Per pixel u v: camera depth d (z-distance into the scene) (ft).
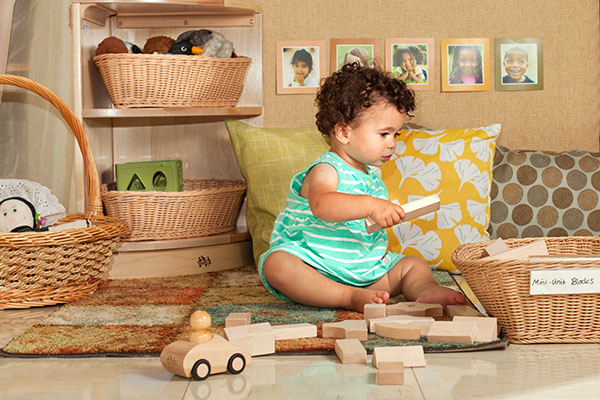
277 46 7.22
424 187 6.08
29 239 4.77
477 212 6.06
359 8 7.18
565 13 7.17
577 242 4.82
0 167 6.73
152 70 6.15
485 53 7.20
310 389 3.23
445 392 3.18
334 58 7.21
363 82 4.82
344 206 4.47
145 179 6.40
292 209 5.17
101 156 6.99
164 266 6.17
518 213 6.37
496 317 4.01
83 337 4.06
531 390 3.19
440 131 6.37
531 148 7.29
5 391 3.27
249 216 6.56
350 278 4.95
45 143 6.73
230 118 7.32
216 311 4.69
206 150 7.40
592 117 7.24
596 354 3.72
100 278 5.56
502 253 4.23
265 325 3.94
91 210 5.85
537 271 3.78
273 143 6.45
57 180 6.74
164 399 3.13
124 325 4.33
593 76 7.22
